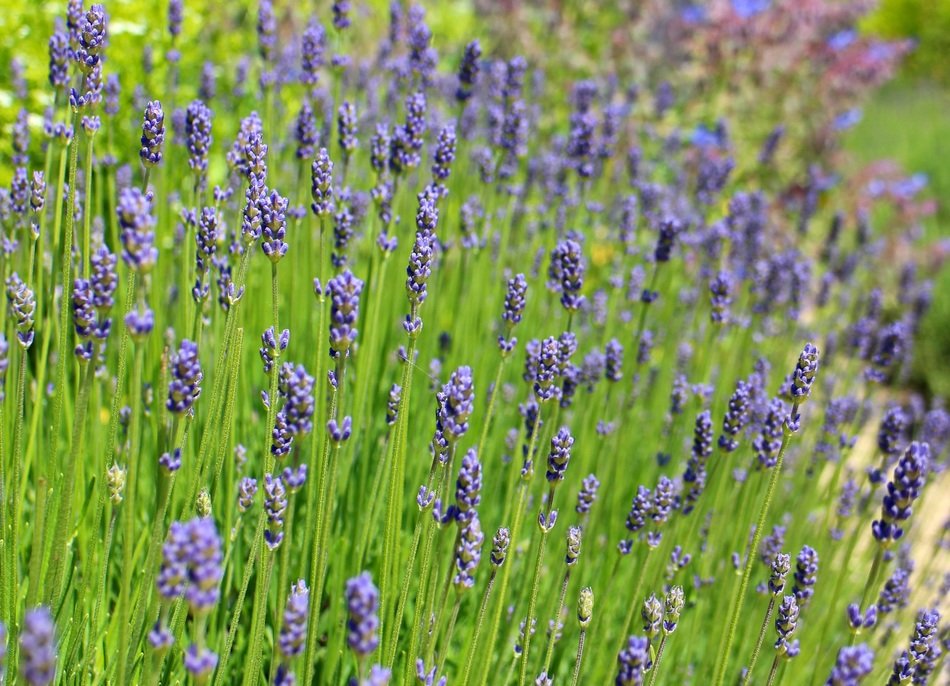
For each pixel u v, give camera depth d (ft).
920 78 55.47
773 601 7.25
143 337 5.32
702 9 27.45
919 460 6.84
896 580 9.55
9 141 12.97
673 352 15.01
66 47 8.86
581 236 11.26
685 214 17.54
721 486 10.83
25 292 6.61
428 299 11.86
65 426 10.21
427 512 6.80
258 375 11.33
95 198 12.42
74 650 6.95
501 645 9.64
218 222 7.68
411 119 9.77
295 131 10.21
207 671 4.84
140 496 9.58
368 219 13.38
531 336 13.07
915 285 23.30
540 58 24.11
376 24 23.72
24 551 8.52
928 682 9.30
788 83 27.86
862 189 28.73
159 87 15.61
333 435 6.52
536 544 9.64
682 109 26.76
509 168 13.30
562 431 6.77
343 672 8.60
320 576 6.88
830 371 16.70
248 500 7.04
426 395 11.27
